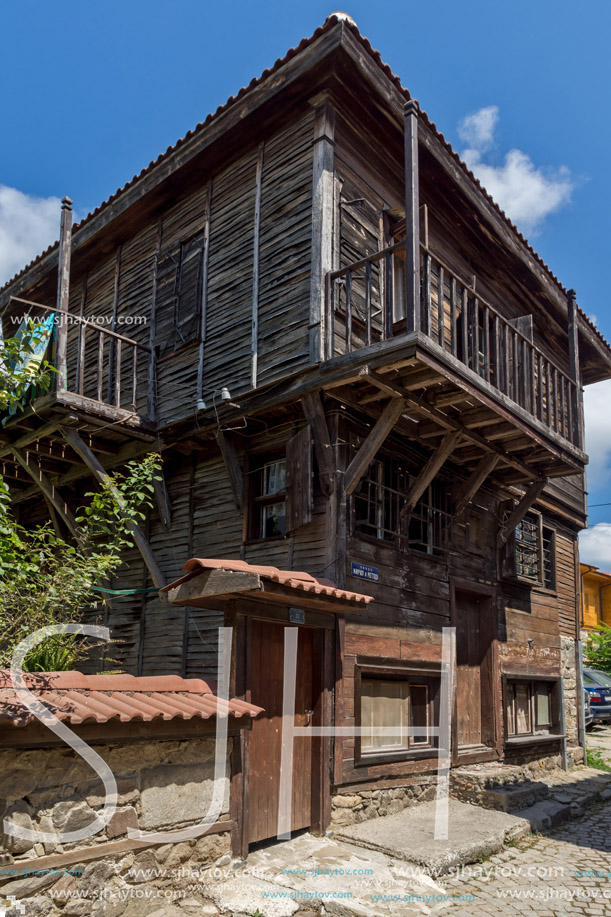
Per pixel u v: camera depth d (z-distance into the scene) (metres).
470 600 9.19
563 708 10.75
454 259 9.55
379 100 7.42
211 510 8.12
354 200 7.74
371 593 6.90
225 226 8.49
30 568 4.71
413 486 7.54
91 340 10.38
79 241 10.12
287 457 7.06
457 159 8.31
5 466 9.70
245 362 7.72
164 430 8.27
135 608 8.73
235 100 7.90
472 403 6.98
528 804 7.50
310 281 7.18
